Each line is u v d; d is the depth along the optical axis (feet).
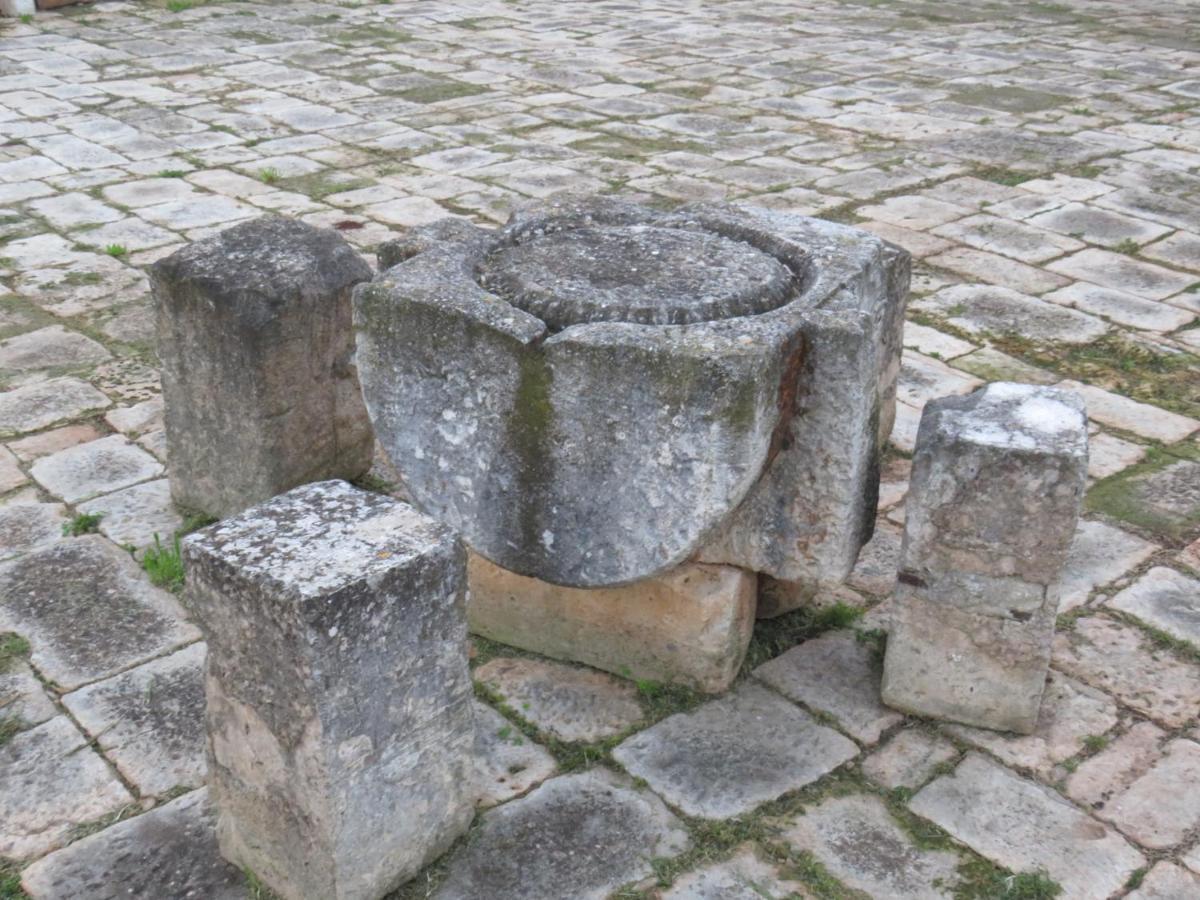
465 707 10.68
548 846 11.29
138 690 13.30
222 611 9.67
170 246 26.68
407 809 10.48
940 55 45.19
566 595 13.47
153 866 11.06
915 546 12.20
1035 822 11.64
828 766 12.30
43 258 25.89
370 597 9.43
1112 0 57.00
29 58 42.68
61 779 12.06
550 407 11.92
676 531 11.88
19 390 20.20
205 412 16.05
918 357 21.83
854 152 33.45
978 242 27.09
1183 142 34.37
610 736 12.71
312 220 28.17
